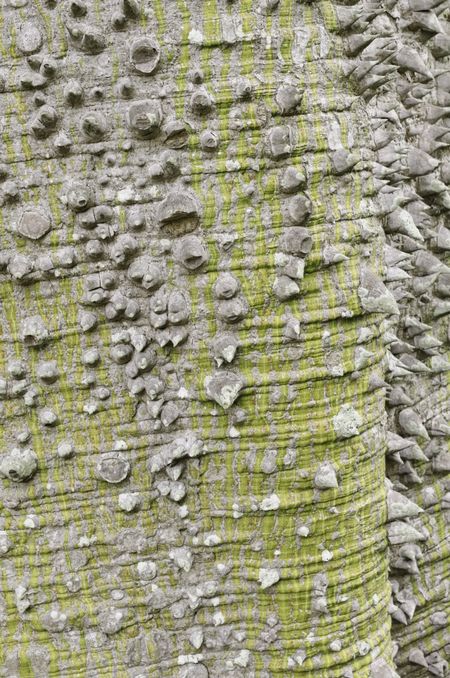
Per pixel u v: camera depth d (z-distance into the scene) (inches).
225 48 34.3
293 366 35.5
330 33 35.2
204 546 36.2
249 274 35.0
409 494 42.3
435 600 42.9
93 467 35.5
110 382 35.4
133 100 34.2
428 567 42.8
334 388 36.0
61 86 34.1
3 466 35.0
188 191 34.6
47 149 34.3
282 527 36.1
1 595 35.8
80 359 35.2
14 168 34.4
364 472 37.0
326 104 35.1
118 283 35.0
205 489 36.0
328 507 36.3
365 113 36.5
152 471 35.6
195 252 34.4
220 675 36.6
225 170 34.5
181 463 35.7
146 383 35.2
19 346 35.0
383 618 38.2
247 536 36.1
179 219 34.6
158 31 34.1
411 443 39.6
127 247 34.5
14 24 34.0
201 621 36.5
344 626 36.9
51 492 35.5
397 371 39.6
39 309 34.9
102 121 34.1
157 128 34.2
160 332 35.1
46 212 34.5
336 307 35.6
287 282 34.9
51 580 35.7
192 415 35.5
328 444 36.0
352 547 36.9
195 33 34.1
